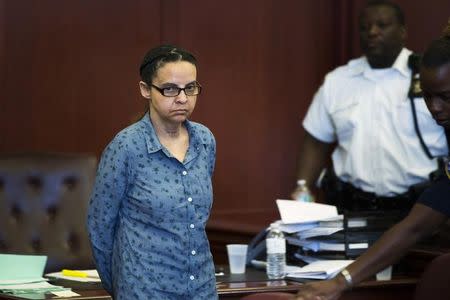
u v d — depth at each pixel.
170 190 6.21
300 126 12.24
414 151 9.51
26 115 10.88
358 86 9.94
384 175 9.61
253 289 7.48
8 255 7.84
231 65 11.88
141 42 11.40
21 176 8.91
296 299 5.89
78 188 8.95
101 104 11.21
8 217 8.80
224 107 11.84
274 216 12.01
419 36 11.37
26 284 7.60
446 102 5.82
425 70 5.84
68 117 11.06
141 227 6.25
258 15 12.02
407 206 9.46
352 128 9.83
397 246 6.36
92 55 11.16
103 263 6.51
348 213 8.38
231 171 11.88
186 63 6.21
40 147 10.95
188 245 6.25
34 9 10.91
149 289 6.18
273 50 12.10
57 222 8.86
